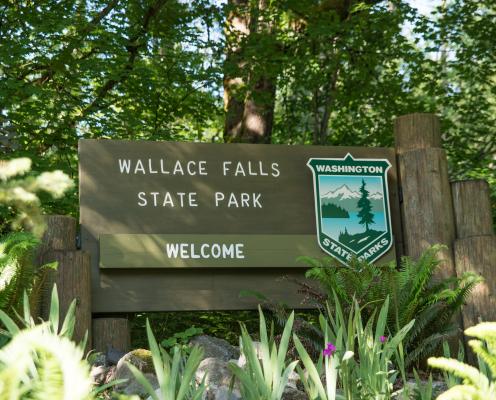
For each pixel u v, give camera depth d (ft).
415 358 16.58
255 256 19.97
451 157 39.65
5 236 14.39
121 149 20.18
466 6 40.14
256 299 19.81
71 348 4.13
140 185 20.03
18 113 31.07
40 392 4.04
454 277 18.35
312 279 20.08
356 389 8.95
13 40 30.37
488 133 40.75
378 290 16.92
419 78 41.42
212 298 19.63
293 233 20.53
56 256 18.43
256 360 8.16
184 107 36.70
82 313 18.24
